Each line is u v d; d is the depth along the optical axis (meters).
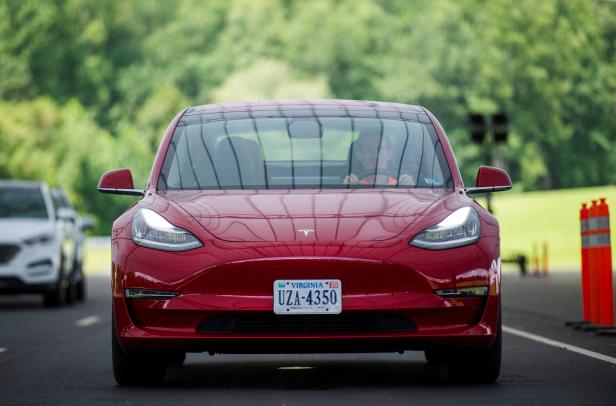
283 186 22.72
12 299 65.06
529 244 168.88
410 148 23.61
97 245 196.88
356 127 23.94
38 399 20.64
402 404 19.20
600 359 26.72
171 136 24.05
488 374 21.84
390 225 21.14
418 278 20.61
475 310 20.91
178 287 20.73
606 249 35.75
